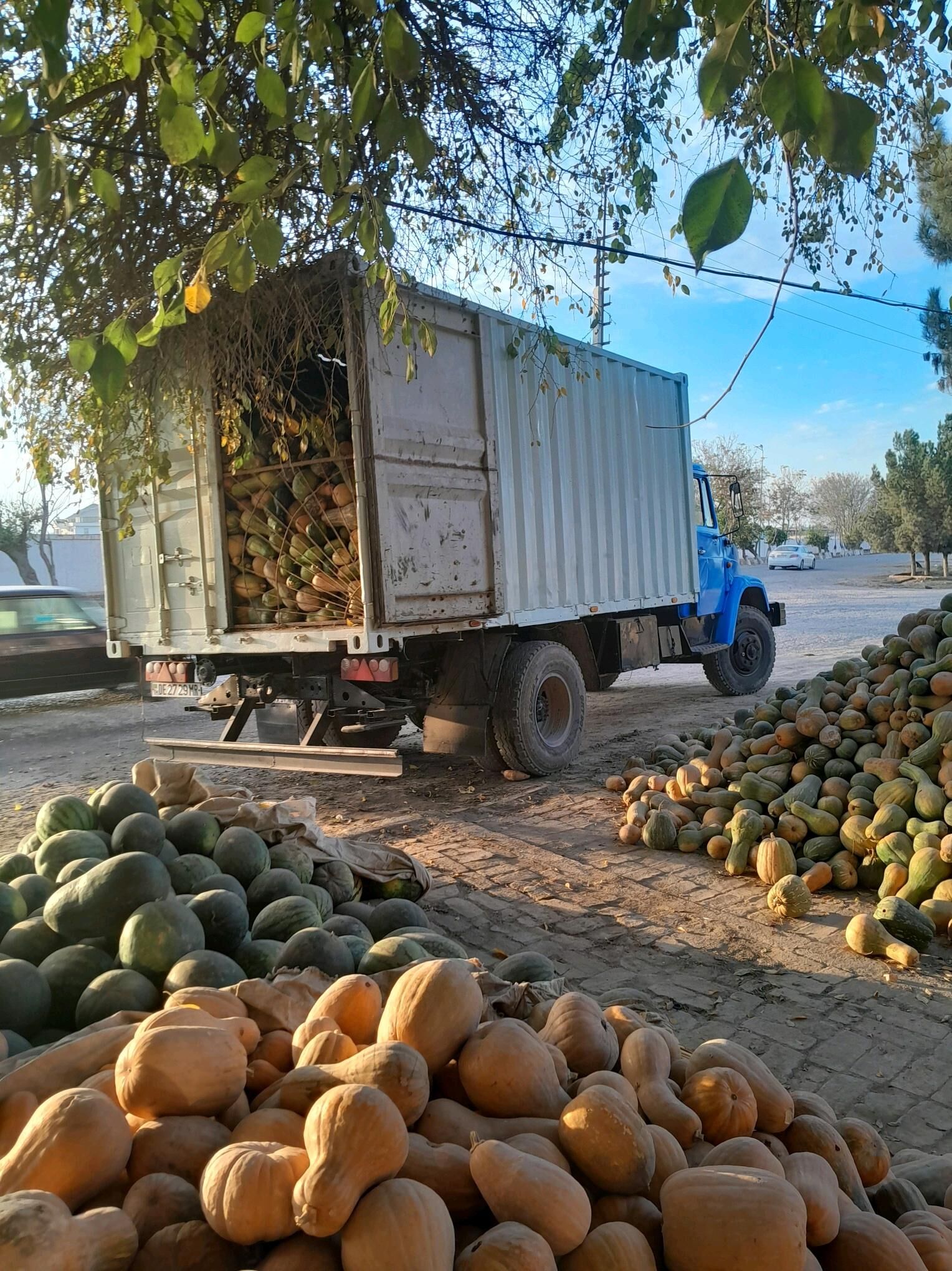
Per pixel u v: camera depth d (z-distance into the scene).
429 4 4.01
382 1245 1.46
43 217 4.54
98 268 4.84
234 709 8.26
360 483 6.30
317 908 3.63
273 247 2.35
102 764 10.23
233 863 3.88
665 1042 2.39
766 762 6.39
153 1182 1.69
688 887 5.57
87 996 2.77
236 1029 2.15
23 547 26.36
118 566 8.34
